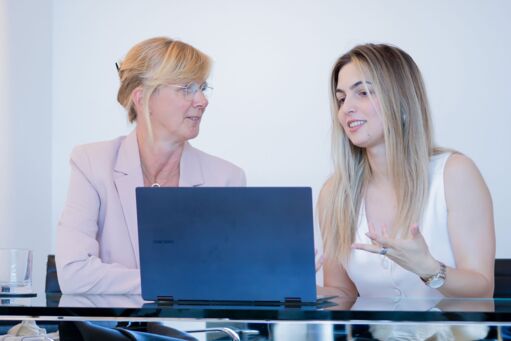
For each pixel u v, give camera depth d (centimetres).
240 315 143
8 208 439
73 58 492
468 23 464
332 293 239
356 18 477
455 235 232
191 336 145
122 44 491
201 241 165
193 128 270
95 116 490
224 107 487
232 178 277
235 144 486
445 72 465
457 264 231
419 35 468
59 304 154
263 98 485
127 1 492
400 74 239
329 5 480
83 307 148
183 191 165
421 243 180
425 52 467
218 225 164
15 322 150
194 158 275
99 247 258
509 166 458
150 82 266
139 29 491
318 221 256
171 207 165
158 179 270
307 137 481
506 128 459
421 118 239
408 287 230
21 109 450
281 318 142
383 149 242
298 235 162
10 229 440
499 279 273
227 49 488
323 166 479
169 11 491
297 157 481
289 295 163
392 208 241
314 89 481
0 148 438
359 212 245
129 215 259
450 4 466
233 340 144
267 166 484
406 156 237
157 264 167
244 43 487
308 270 162
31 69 463
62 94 491
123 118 487
